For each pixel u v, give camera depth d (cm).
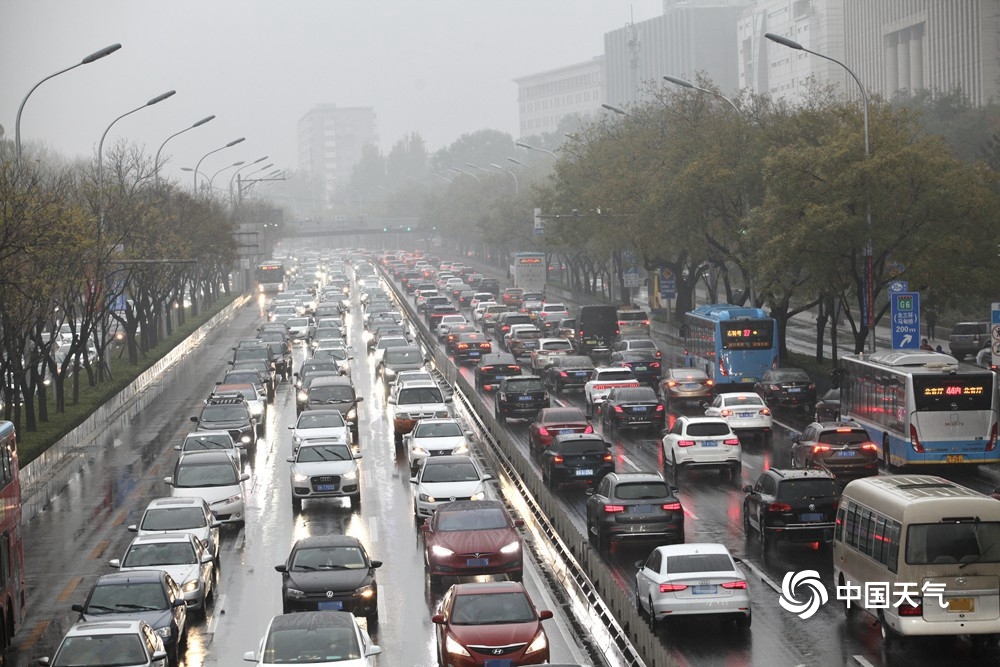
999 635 4088
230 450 7544
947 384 7200
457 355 14575
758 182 12469
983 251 10150
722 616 4178
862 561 4319
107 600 4175
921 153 9906
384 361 12612
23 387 9262
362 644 3609
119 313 16238
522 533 6066
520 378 9956
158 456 9044
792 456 7300
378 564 4747
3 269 7881
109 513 7062
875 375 7919
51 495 7719
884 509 4153
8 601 4441
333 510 6888
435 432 7862
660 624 4359
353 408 9831
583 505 6756
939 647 4081
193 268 19825
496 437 8538
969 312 16212
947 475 7381
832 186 10056
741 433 8762
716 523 6138
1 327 9831
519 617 3872
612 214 15812
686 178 12769
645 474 5575
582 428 7938
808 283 11012
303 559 4709
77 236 8356
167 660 3878
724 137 13000
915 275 10081
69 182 11769
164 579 4316
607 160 18125
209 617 4800
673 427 7650
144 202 14475
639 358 12094
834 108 11344
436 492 6241
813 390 10325
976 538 3922
